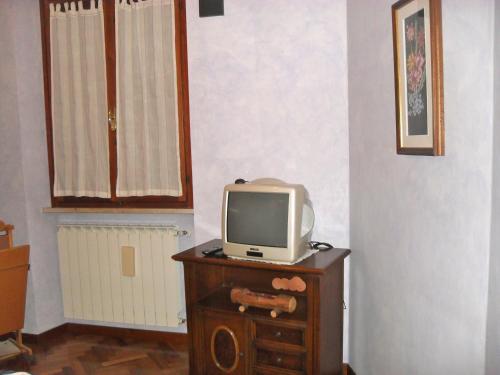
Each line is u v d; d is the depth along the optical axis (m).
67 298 3.68
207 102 3.10
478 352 1.47
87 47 3.42
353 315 2.84
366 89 2.47
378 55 2.28
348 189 2.88
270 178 2.90
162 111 3.30
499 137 1.34
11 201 3.54
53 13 3.46
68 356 3.36
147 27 3.28
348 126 2.84
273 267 2.45
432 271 1.77
